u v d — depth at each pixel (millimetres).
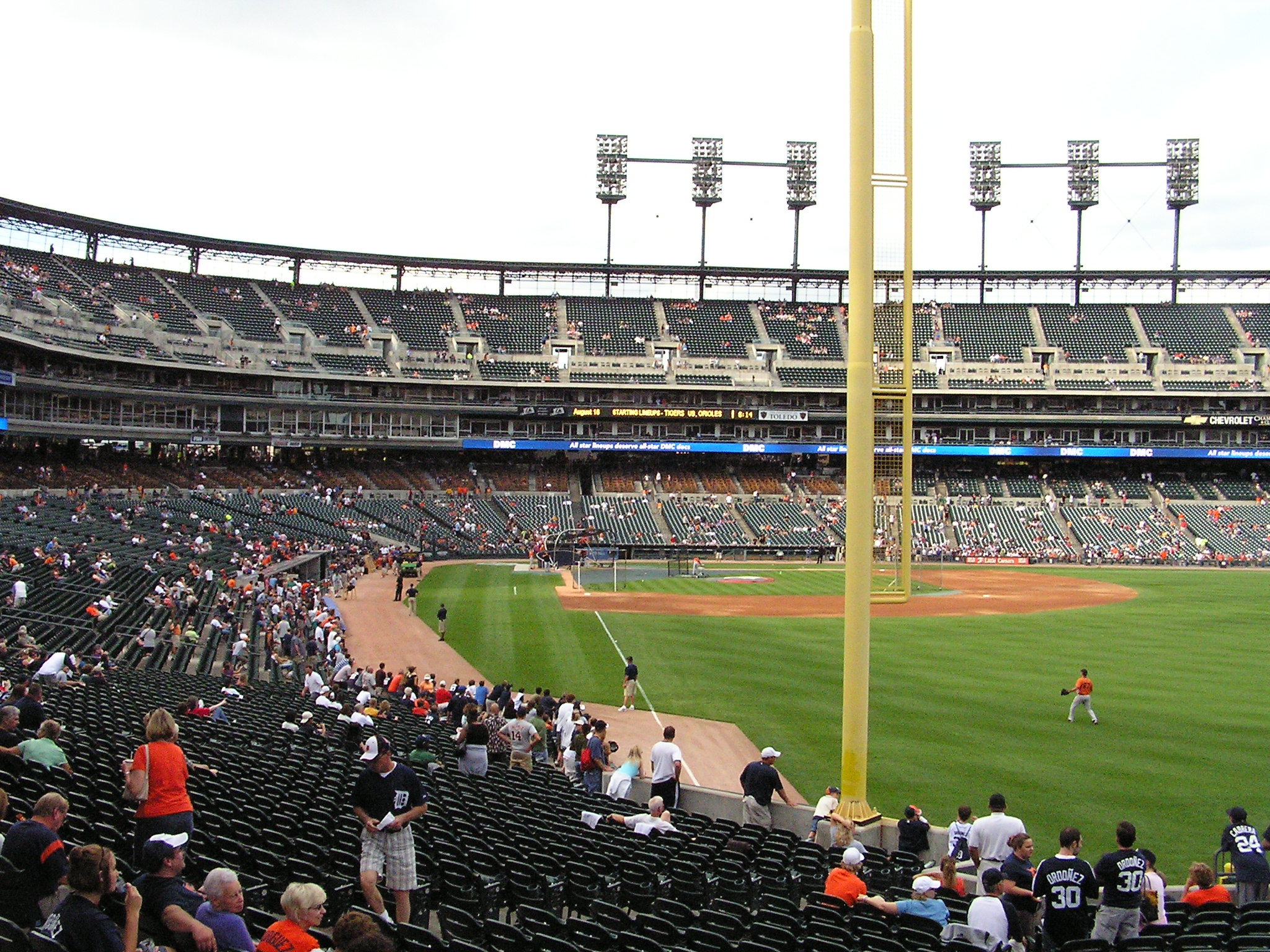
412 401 85438
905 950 9523
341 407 82750
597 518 83688
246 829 12031
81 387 67188
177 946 7516
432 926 11719
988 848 13969
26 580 34625
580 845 12992
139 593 38375
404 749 19141
